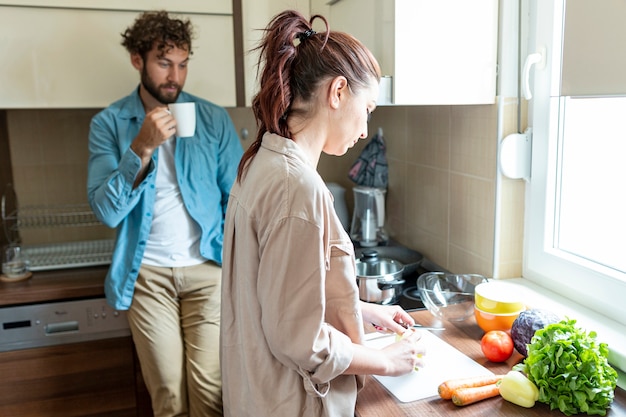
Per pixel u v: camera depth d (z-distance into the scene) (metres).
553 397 1.06
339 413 1.07
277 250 1.00
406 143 2.19
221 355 1.25
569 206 1.58
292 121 1.10
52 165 2.32
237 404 1.18
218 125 2.00
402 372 1.14
